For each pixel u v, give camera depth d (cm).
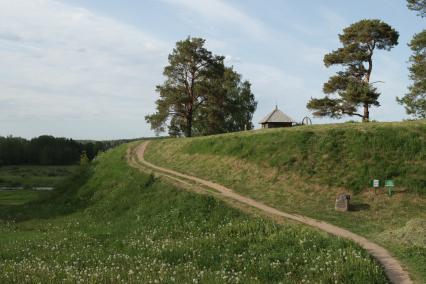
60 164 15800
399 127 3250
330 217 2423
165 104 5972
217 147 3906
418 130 3192
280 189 2950
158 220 2589
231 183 3206
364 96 4619
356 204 2631
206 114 6412
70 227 2845
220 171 3488
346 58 4928
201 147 4091
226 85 8019
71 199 3844
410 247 1833
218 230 2223
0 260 2000
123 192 3388
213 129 6500
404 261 1689
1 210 3931
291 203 2712
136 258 1902
